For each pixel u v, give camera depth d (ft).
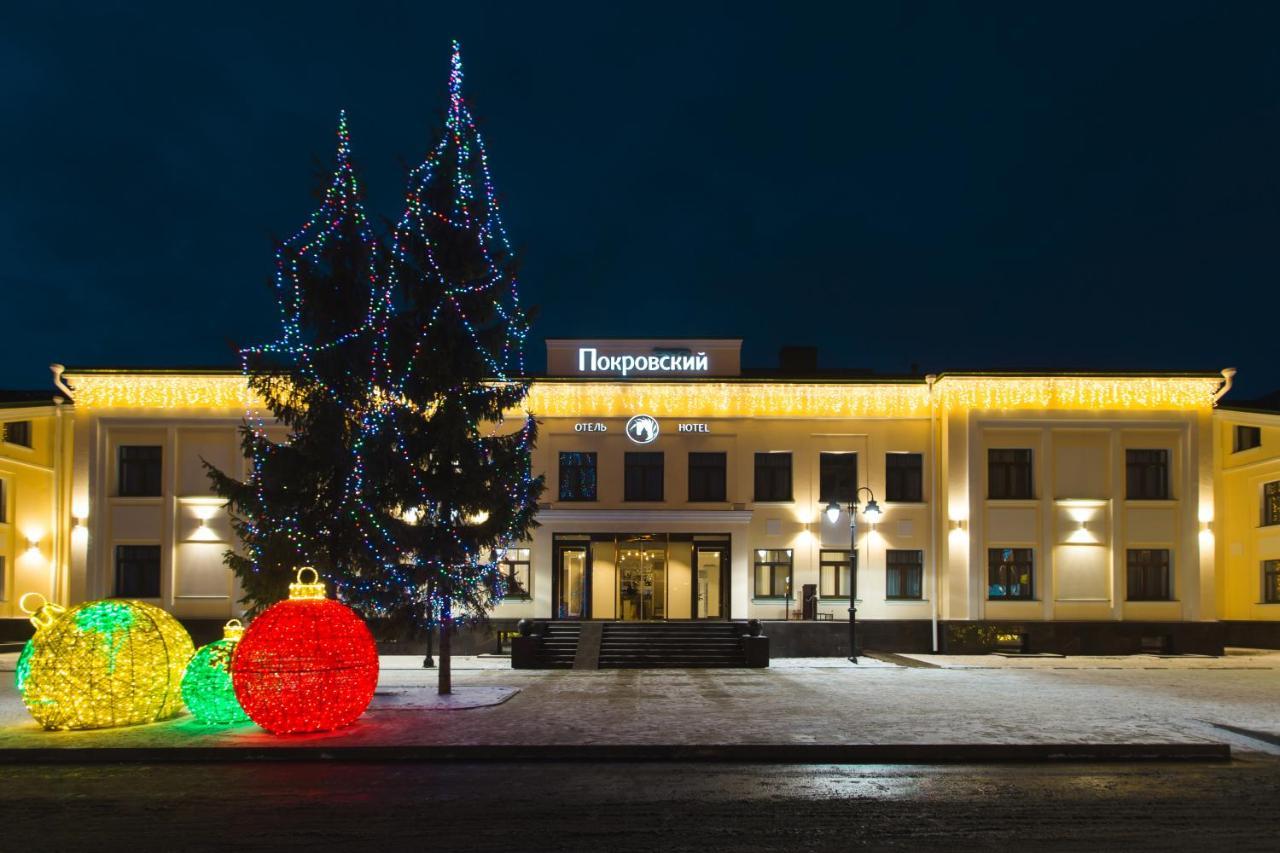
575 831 32.12
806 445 118.01
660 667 98.43
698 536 117.39
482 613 69.36
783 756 45.11
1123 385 113.80
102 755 45.27
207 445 115.96
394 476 65.41
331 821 33.65
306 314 67.82
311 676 47.83
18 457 113.80
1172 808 35.27
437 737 47.98
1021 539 113.60
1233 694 68.28
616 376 119.14
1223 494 123.13
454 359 66.03
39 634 51.80
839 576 116.88
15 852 30.07
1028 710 58.44
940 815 34.19
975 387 114.01
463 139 68.28
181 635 54.95
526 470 69.00
